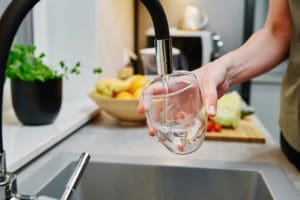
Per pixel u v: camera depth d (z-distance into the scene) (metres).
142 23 2.24
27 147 0.85
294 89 0.84
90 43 1.44
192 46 2.09
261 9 2.33
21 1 0.47
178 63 2.06
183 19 2.19
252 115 1.37
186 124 0.56
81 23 1.43
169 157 0.90
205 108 0.58
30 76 1.00
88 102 1.43
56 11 1.43
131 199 0.87
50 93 1.03
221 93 0.88
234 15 2.16
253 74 0.92
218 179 0.84
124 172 0.86
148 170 0.86
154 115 0.57
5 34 0.47
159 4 0.52
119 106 1.12
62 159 0.85
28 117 1.02
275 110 2.49
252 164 0.86
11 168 0.74
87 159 0.59
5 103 1.16
